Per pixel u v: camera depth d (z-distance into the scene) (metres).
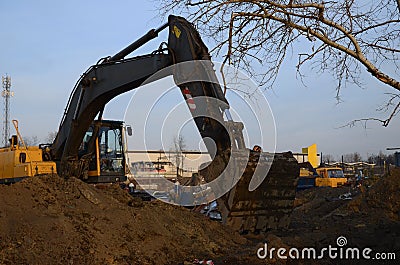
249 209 9.59
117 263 7.19
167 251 8.25
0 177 14.16
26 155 13.61
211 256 8.34
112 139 14.80
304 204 18.81
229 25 4.48
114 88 10.89
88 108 11.73
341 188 23.80
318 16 4.48
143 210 9.59
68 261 6.79
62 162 12.60
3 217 7.29
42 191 8.55
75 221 7.90
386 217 13.42
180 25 8.95
